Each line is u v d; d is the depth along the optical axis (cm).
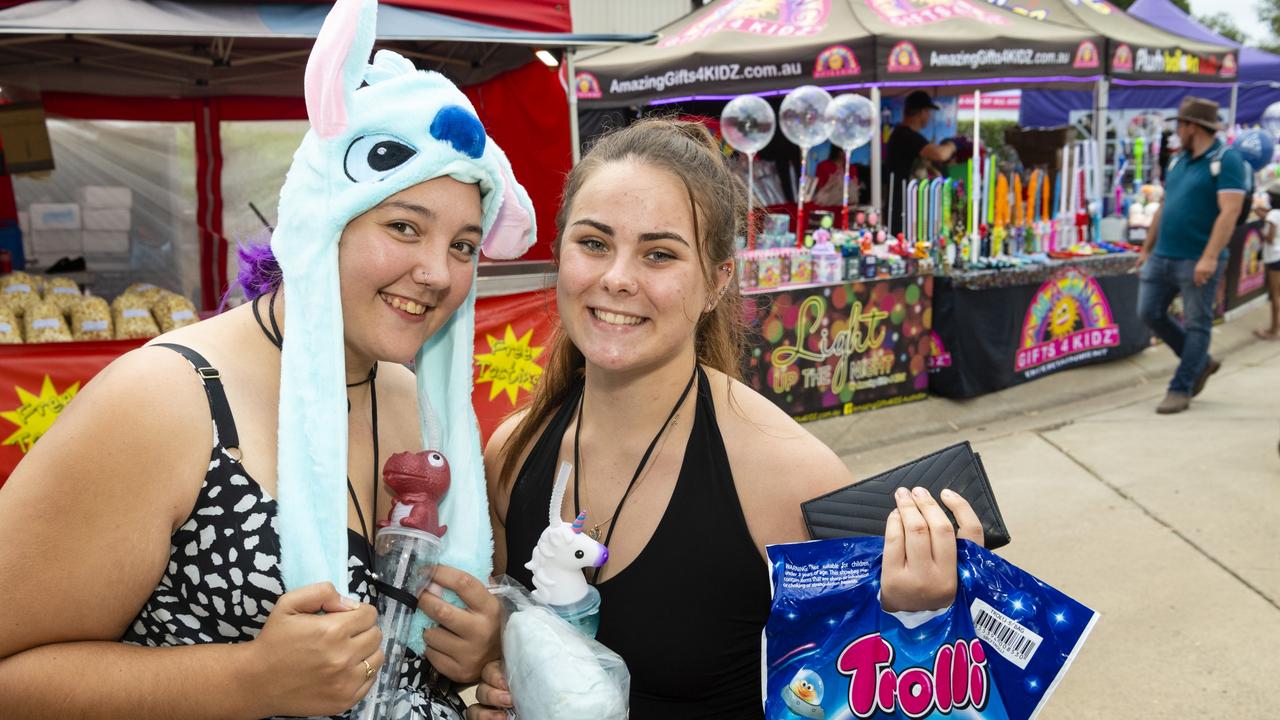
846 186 672
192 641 120
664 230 134
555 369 162
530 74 556
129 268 631
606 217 135
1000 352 649
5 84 551
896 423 605
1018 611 123
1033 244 728
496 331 452
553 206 566
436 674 150
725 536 140
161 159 646
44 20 351
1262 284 1060
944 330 638
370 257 123
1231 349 841
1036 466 533
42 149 555
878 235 652
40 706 109
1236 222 580
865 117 629
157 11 382
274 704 112
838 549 127
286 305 122
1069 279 697
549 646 126
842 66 625
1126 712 296
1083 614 119
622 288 133
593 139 168
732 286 164
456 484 142
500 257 151
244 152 668
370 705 127
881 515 132
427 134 121
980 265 653
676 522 142
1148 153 1004
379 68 129
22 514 106
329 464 120
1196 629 344
